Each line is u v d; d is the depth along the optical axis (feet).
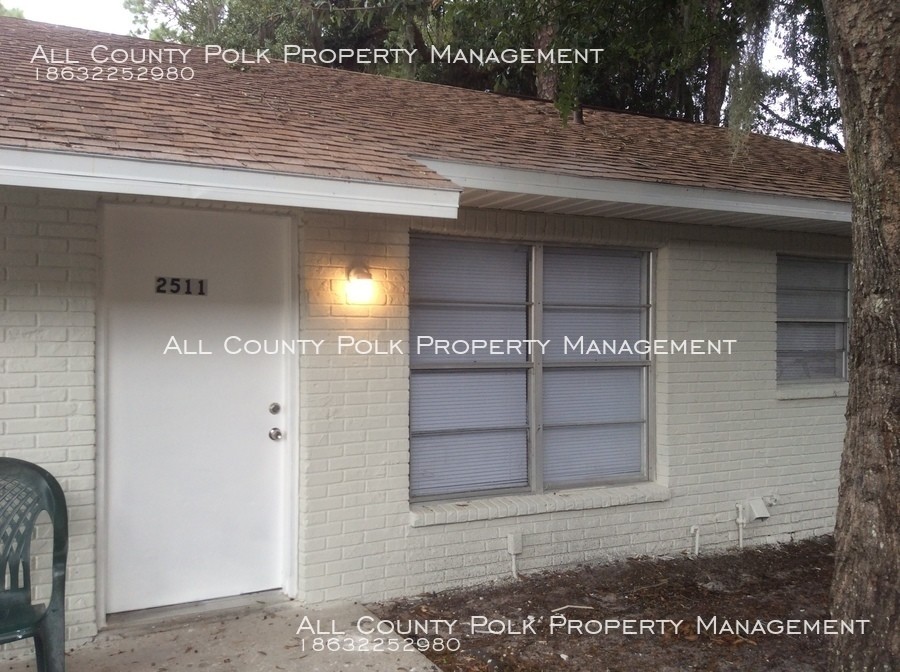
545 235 18.72
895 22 9.81
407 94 24.48
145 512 14.98
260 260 15.94
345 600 16.29
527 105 26.58
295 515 16.07
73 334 13.89
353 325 16.37
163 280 15.12
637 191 17.37
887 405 9.86
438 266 18.02
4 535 12.44
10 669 12.94
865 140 10.06
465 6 18.06
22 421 13.51
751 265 21.57
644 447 20.70
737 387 21.42
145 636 14.30
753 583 18.60
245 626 14.85
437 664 13.76
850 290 24.04
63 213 13.82
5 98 13.28
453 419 18.34
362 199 13.50
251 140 14.14
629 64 26.08
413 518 16.93
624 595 17.40
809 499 22.63
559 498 18.84
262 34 48.80
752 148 26.20
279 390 16.15
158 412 15.08
